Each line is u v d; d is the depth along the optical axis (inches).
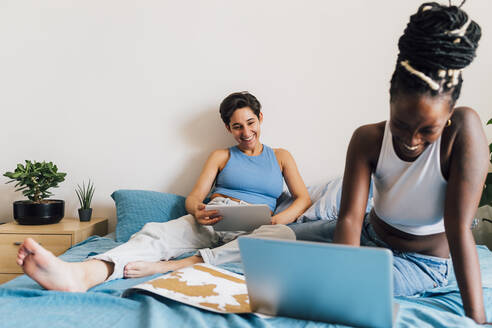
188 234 66.9
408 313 34.8
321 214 77.9
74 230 80.3
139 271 53.0
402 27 88.6
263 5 93.4
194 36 95.5
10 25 98.5
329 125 92.3
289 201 85.9
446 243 47.6
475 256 36.1
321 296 30.7
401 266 45.4
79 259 60.7
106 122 97.9
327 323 31.7
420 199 42.2
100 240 78.2
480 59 86.0
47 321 32.1
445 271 49.3
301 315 32.5
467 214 36.8
